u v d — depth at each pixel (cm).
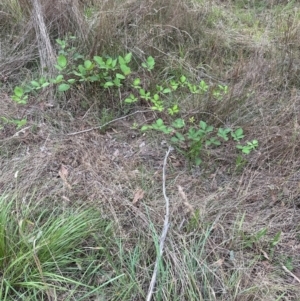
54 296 179
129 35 333
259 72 315
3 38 346
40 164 245
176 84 290
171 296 187
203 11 381
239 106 287
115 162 255
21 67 322
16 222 204
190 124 278
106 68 285
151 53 330
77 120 284
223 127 278
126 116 281
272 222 226
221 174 253
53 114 285
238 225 220
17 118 280
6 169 243
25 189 230
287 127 274
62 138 267
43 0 342
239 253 207
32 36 336
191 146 257
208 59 343
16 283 183
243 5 423
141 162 256
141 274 196
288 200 236
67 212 216
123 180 239
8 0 358
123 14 345
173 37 351
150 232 210
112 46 321
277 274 202
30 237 196
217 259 202
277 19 391
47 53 315
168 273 193
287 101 301
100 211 218
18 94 274
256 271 202
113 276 195
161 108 267
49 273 185
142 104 299
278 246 214
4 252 187
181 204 227
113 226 212
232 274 200
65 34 340
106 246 205
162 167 255
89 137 270
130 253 201
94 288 188
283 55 335
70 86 294
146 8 352
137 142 271
